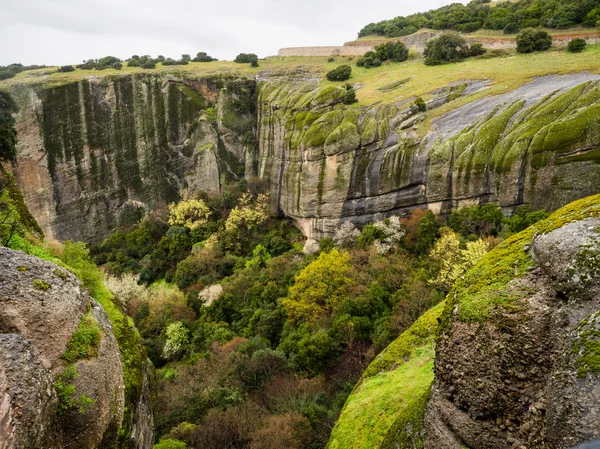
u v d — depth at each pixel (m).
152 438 13.96
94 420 8.65
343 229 37.47
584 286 5.79
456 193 32.09
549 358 6.05
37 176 53.69
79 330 9.22
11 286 8.34
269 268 38.06
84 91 56.00
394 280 27.17
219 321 32.78
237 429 20.28
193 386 24.02
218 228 49.12
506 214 29.52
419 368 13.35
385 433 11.34
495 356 6.66
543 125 28.55
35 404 7.10
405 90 44.88
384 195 36.47
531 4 54.31
